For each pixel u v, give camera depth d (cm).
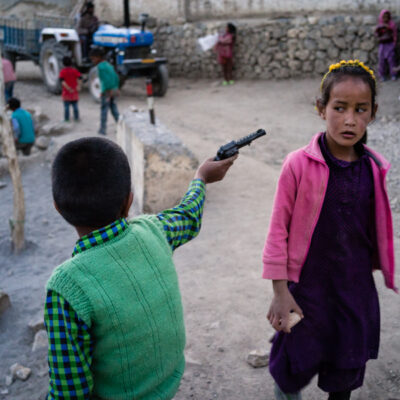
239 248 439
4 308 392
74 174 124
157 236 141
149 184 522
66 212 127
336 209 178
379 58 1143
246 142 173
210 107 1139
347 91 167
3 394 292
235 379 263
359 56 1230
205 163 173
